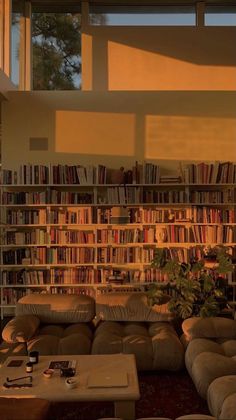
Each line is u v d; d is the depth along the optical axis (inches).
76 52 267.3
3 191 239.1
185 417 84.7
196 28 262.2
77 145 246.1
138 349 140.3
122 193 233.5
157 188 242.2
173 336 147.1
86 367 115.3
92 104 247.3
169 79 260.8
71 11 270.1
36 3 268.1
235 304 222.8
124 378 106.7
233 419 84.2
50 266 237.1
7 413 85.9
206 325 148.0
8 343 144.9
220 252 198.8
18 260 231.9
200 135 246.4
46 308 166.6
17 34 261.6
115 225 239.9
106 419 87.7
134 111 247.1
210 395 100.5
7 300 230.2
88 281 232.4
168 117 247.0
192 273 192.7
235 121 246.8
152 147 246.2
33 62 265.0
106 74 261.4
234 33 262.2
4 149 244.2
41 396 97.4
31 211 234.1
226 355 127.1
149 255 233.1
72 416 116.8
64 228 241.8
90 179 232.8
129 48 262.2
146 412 118.0
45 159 245.3
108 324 160.9
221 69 260.7
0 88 224.7
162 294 168.2
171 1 267.9
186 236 234.5
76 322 166.9
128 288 233.5
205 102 247.4
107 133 246.7
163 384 136.9
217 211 233.9
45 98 246.4
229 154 245.8
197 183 233.0
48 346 140.6
